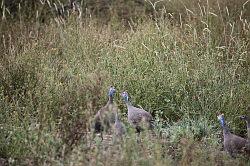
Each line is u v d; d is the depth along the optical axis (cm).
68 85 3322
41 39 4038
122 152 2422
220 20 4197
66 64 3612
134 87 3394
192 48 3731
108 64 3569
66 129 2734
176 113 3278
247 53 3759
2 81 3331
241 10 4309
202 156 2608
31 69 3472
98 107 3148
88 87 3244
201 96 3281
